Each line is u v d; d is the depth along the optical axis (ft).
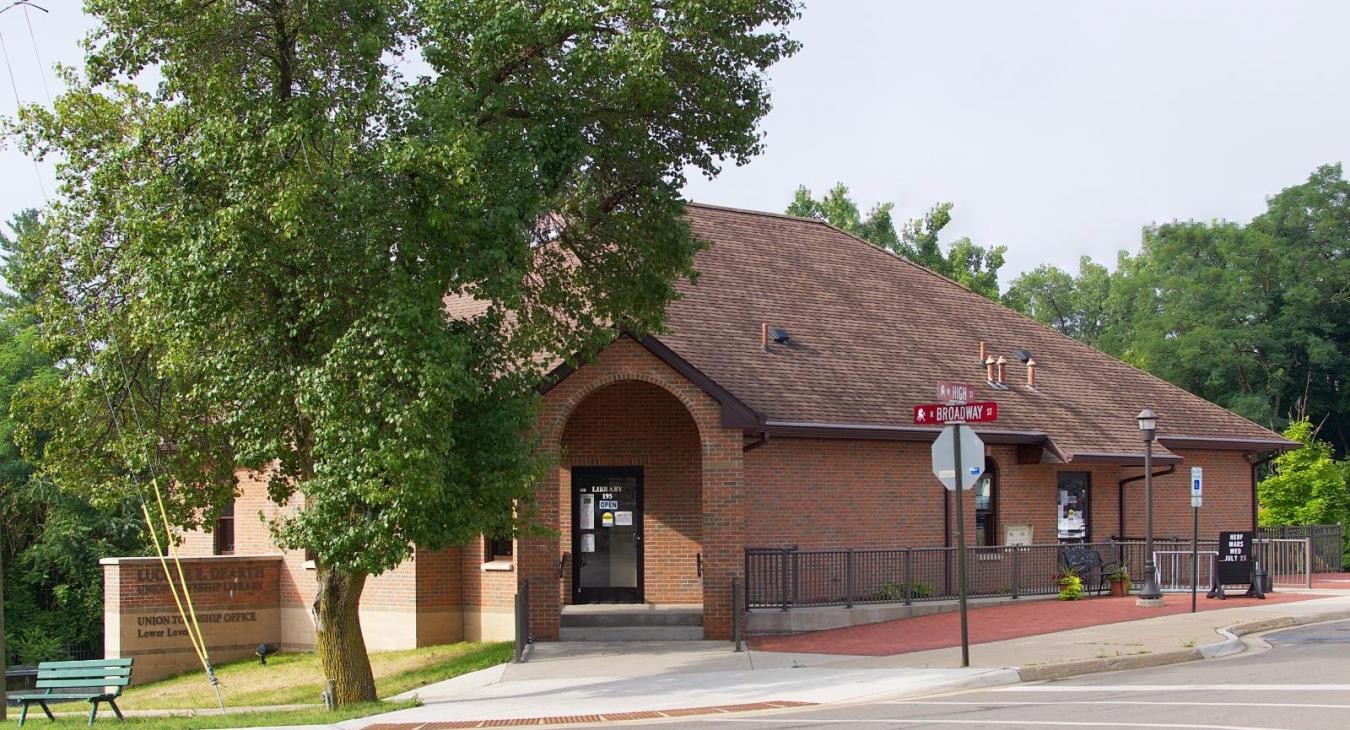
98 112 63.82
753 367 84.28
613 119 63.98
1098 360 116.47
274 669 85.15
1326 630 70.44
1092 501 99.81
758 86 65.62
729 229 105.19
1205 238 218.18
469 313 88.38
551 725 49.78
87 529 124.77
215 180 55.77
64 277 65.26
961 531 58.85
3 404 129.39
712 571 73.15
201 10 56.39
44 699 58.85
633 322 70.95
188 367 59.36
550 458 63.10
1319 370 208.33
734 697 54.03
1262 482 135.44
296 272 56.59
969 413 58.95
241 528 97.55
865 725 43.86
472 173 54.39
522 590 70.69
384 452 52.65
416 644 82.23
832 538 84.43
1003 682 55.52
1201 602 85.40
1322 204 206.59
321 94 56.75
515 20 57.31
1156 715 42.65
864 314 101.81
